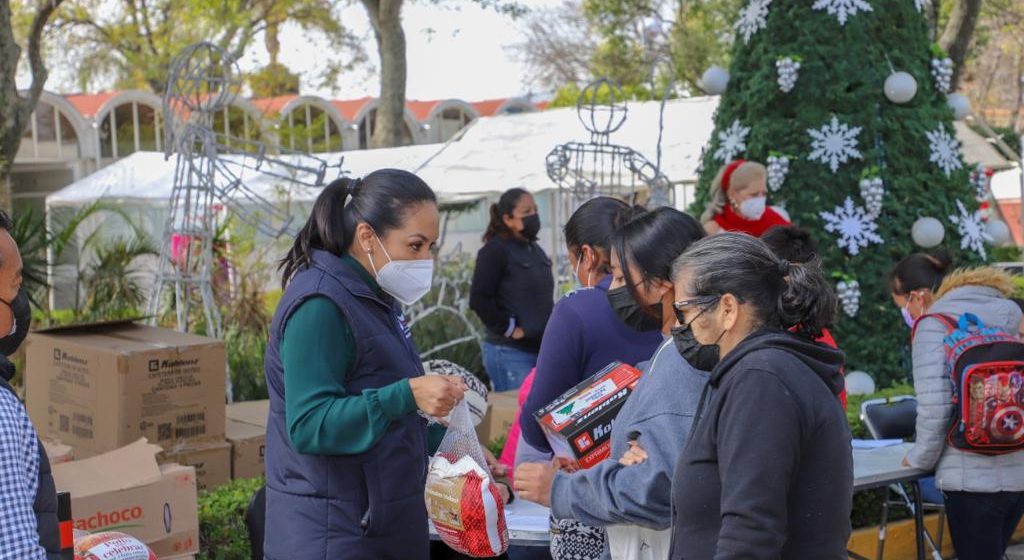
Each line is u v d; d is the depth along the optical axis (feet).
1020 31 95.71
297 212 37.06
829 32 22.13
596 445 9.80
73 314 31.83
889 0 22.72
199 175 21.24
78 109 74.95
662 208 10.00
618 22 91.61
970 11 46.42
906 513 19.54
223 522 13.80
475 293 22.59
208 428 15.46
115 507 11.82
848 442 7.65
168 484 12.24
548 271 23.09
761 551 7.14
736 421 7.37
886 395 20.49
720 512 7.50
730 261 7.82
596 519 8.93
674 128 38.70
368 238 9.21
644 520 8.57
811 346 7.67
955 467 13.60
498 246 22.48
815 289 7.78
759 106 22.62
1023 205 50.57
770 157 21.97
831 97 22.02
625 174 36.35
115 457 12.43
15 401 6.84
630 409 8.95
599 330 10.79
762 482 7.20
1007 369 13.25
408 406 8.64
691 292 7.98
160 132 78.07
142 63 87.10
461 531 9.56
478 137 41.45
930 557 19.44
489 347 23.03
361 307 9.09
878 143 22.40
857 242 21.84
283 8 93.30
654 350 10.78
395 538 9.06
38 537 6.66
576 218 11.59
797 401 7.37
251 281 33.47
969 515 13.69
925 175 22.50
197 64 21.26
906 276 15.48
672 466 8.41
